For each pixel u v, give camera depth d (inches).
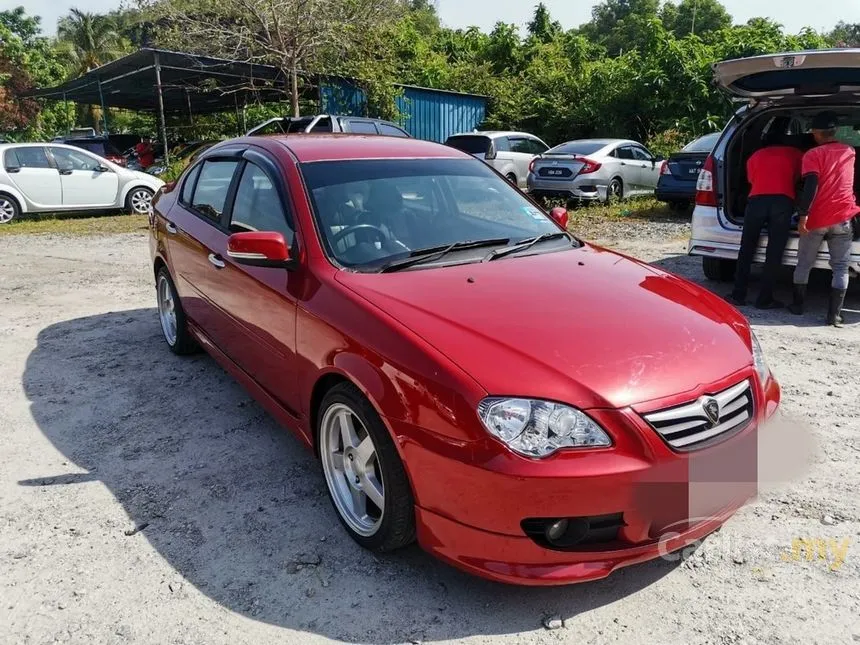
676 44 779.4
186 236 179.9
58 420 164.1
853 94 230.2
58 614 98.7
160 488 133.0
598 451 89.4
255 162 157.5
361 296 113.8
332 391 112.7
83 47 1809.8
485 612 98.4
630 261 142.9
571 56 1058.7
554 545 92.4
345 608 99.5
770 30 796.6
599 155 520.7
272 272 135.0
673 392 94.7
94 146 797.9
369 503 115.1
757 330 219.6
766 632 93.2
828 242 220.5
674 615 97.0
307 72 711.7
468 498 92.1
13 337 229.8
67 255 379.2
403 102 809.5
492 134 601.9
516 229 149.3
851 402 164.7
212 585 104.8
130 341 223.8
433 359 96.6
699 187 258.2
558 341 99.8
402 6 751.7
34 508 126.3
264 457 145.1
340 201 137.8
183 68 732.0
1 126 1428.4
